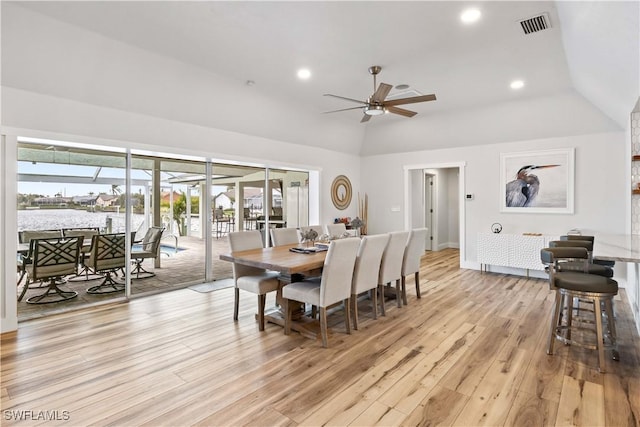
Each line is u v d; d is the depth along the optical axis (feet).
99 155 13.52
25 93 10.47
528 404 6.70
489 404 6.72
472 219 20.02
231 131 16.44
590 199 16.35
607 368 8.08
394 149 22.88
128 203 14.17
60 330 10.51
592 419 6.23
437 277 17.97
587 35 8.73
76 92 11.36
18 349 9.18
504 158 18.71
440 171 27.94
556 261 9.38
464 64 12.34
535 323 11.14
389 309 12.64
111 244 13.89
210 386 7.39
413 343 9.62
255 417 6.35
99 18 9.39
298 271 9.27
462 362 8.46
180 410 6.57
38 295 13.50
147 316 11.85
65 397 6.98
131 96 12.51
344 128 21.36
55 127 11.16
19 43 9.55
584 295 8.02
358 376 7.81
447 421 6.22
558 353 8.93
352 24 9.66
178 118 14.24
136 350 9.14
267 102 16.34
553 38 10.41
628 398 6.86
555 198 17.21
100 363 8.41
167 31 10.11
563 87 14.70
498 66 12.51
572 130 16.48
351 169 24.20
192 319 11.57
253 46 11.03
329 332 10.42
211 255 17.34
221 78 13.70
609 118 15.37
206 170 16.98
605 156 15.94
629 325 10.84
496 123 18.02
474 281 17.04
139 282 15.57
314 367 8.24
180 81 13.07
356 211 24.71
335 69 12.82
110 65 11.29
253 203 19.13
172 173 16.19
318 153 21.56
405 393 7.13
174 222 16.43
